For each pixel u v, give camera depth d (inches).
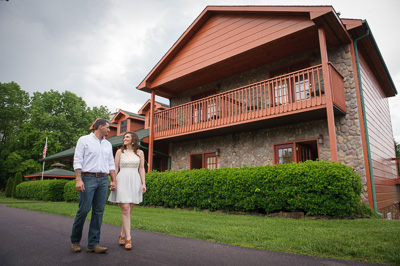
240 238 134.7
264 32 325.1
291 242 124.3
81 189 110.3
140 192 125.1
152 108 468.1
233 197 270.7
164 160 521.7
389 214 362.9
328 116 260.7
